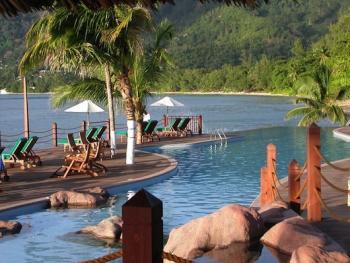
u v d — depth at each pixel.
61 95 23.84
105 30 17.14
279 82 122.44
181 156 23.23
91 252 9.30
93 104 26.69
